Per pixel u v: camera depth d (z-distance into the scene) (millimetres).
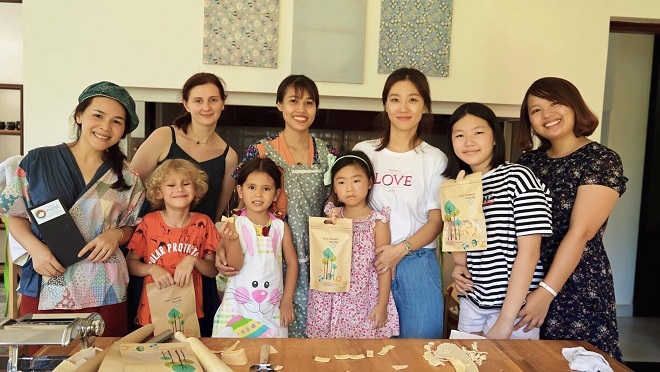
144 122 3008
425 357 1240
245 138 3205
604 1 3072
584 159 1669
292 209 1922
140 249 1872
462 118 1726
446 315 2791
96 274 1711
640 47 3980
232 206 2361
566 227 1683
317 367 1178
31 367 1111
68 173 1699
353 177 1839
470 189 1674
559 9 3059
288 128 2012
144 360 1084
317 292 1865
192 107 2064
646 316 4113
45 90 2869
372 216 1877
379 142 2002
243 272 1824
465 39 3033
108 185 1743
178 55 2904
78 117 1714
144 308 1870
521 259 1601
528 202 1604
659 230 4035
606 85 3932
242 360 1183
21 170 1683
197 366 1079
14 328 1059
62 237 1639
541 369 1216
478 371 1180
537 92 1738
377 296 1872
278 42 2941
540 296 1620
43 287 1682
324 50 2955
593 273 1673
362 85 3010
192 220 1910
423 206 1912
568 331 1661
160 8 2865
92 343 1211
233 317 1810
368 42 2984
